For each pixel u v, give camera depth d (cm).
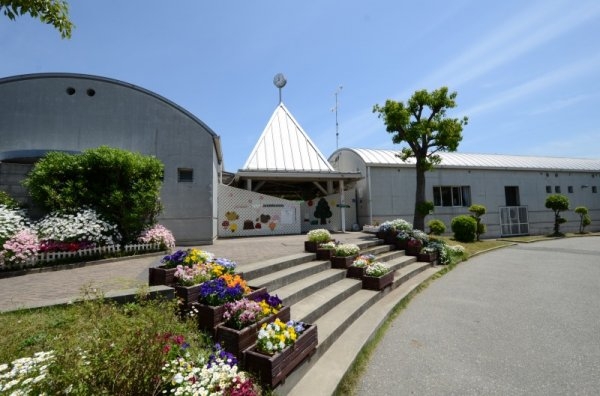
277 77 1966
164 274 412
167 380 218
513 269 990
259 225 1439
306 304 473
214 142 1250
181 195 1133
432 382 337
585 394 312
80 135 1058
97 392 185
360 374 356
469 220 1577
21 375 189
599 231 2423
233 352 298
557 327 495
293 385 302
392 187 1844
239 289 355
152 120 1134
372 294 608
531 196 2244
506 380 340
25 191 820
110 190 848
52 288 489
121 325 245
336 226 1638
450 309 596
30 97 1024
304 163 1617
